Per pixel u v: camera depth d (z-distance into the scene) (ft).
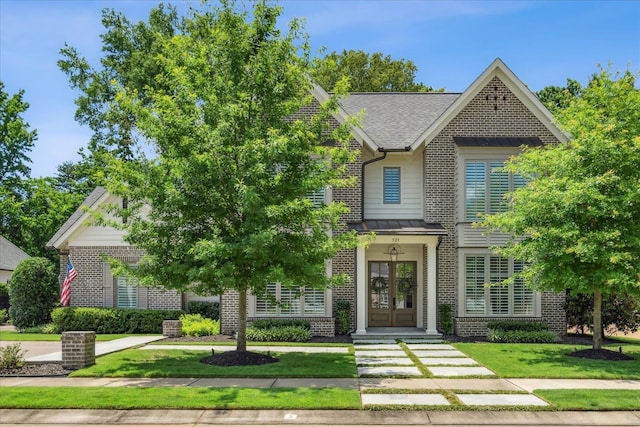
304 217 46.93
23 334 78.89
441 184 74.43
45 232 149.18
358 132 73.87
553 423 32.53
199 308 87.04
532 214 53.67
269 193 46.70
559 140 74.18
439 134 74.90
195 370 45.44
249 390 38.14
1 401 35.35
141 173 47.47
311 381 41.83
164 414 33.63
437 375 44.45
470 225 71.82
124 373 44.57
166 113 47.11
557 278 53.16
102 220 48.52
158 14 124.16
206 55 50.31
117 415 33.63
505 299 71.61
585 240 49.80
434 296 70.33
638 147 49.70
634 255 50.78
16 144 141.38
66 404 34.73
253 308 71.61
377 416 33.19
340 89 49.39
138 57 118.62
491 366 48.42
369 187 77.30
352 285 72.95
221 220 48.03
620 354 53.42
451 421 32.65
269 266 46.39
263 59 47.65
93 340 49.24
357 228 71.05
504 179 72.13
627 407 34.55
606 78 54.24
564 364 49.52
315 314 71.51
